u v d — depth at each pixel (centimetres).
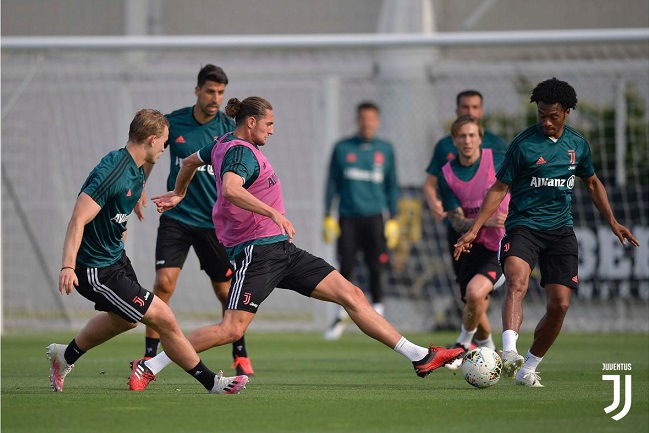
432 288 5628
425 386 2792
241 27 6894
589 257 5456
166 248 3219
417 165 6028
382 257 5003
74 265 2250
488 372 2647
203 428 1938
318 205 6144
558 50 5931
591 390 2644
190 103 6162
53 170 5959
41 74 5941
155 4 6938
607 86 5769
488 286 3259
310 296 2606
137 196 2398
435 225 5634
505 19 6625
